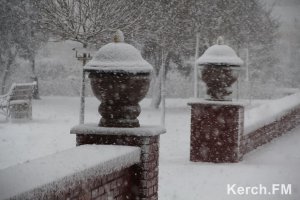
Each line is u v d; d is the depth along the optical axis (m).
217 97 9.35
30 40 28.11
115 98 5.12
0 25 26.97
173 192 6.62
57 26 12.27
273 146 11.45
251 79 36.75
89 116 19.16
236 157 9.23
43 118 17.20
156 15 19.05
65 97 35.06
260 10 32.28
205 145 9.31
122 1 12.96
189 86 38.31
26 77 39.66
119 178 4.72
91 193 4.10
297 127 14.87
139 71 5.04
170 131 15.04
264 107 13.45
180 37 21.27
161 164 8.97
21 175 3.46
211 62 8.97
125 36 15.29
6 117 15.24
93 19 12.35
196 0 22.44
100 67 5.05
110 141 5.09
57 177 3.46
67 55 42.31
